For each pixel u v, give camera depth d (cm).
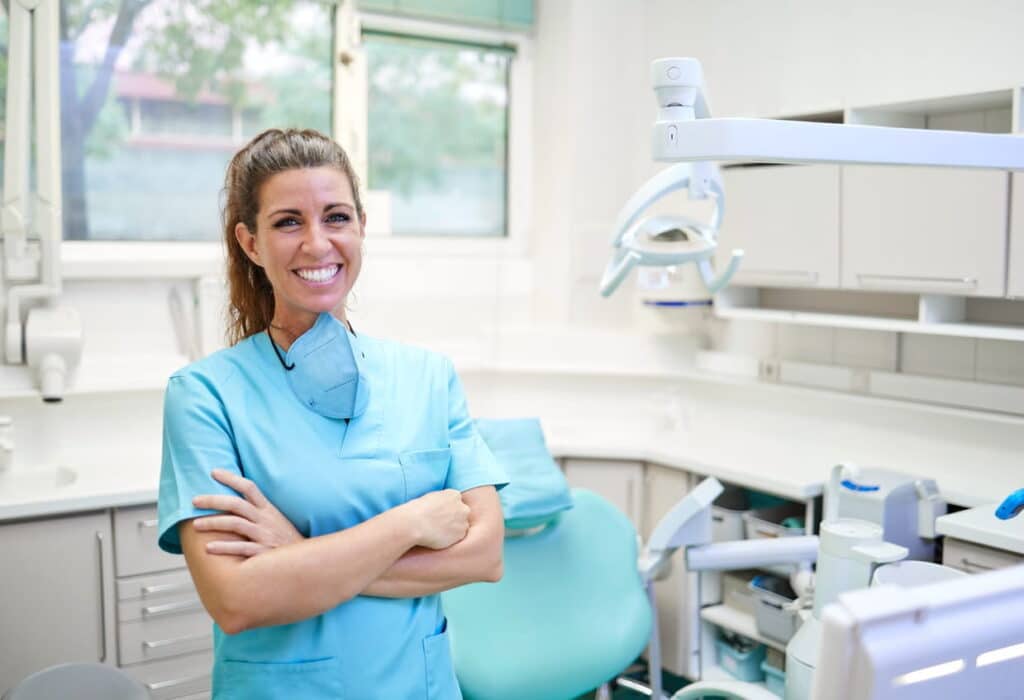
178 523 134
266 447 139
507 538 228
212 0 328
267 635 136
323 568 128
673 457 315
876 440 306
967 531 226
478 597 218
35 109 285
